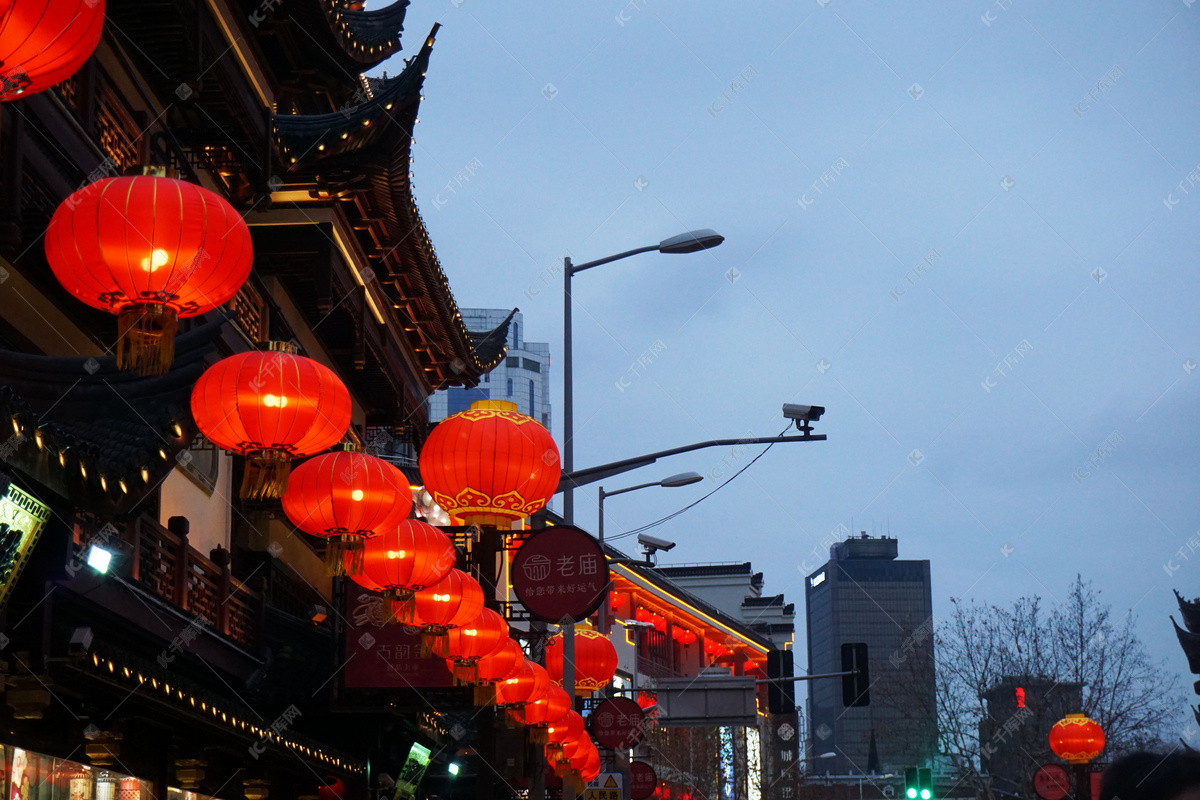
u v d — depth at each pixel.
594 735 31.11
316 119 19.44
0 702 11.22
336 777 21.23
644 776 42.38
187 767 16.14
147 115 15.14
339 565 11.77
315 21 19.36
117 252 7.06
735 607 103.19
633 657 70.69
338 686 19.58
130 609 12.16
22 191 11.27
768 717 81.69
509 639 17.20
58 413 10.04
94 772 13.54
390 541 13.51
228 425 9.41
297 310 23.12
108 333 14.24
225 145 17.36
